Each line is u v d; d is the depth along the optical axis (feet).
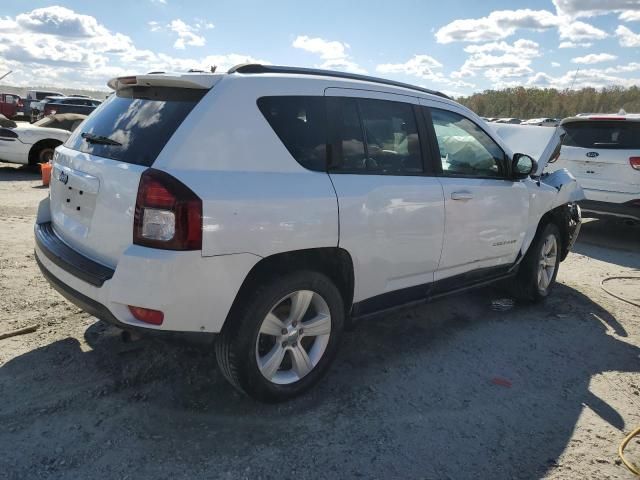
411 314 15.87
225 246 8.79
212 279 8.77
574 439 10.06
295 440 9.39
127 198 8.77
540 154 18.12
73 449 8.71
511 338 14.62
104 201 9.25
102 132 10.37
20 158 38.60
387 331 14.49
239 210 8.89
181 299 8.60
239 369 9.55
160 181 8.46
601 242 28.07
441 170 12.96
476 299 17.62
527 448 9.68
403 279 12.23
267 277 9.65
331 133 10.66
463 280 14.11
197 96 9.41
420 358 12.98
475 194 13.51
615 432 10.39
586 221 34.12
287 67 10.89
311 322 10.53
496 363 13.03
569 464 9.31
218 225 8.68
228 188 8.88
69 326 13.03
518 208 15.14
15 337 12.29
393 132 11.98
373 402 10.80
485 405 11.03
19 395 10.06
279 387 10.21
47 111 93.56
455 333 14.73
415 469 8.88
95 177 9.53
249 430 9.57
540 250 16.80
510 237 15.10
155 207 8.45
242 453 8.93
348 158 10.88
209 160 8.96
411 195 11.76
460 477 8.79
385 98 11.96
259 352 10.12
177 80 9.39
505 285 17.43
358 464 8.89
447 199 12.69
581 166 27.27
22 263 17.54
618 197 26.11
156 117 9.55
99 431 9.21
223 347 9.55
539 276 17.16
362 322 11.76
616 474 9.13
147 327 8.71
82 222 9.98
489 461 9.23
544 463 9.30
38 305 14.12
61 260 9.86
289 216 9.49
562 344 14.47
